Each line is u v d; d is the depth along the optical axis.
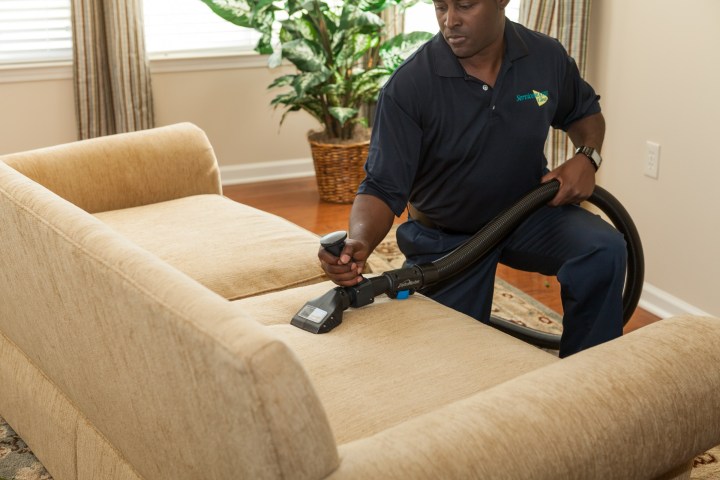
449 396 1.46
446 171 2.07
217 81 4.46
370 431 1.37
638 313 2.96
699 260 2.77
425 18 4.54
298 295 1.93
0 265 1.81
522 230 2.15
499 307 2.98
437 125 1.99
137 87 4.18
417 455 1.09
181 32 4.42
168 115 4.43
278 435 1.03
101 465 1.62
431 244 2.24
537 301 3.05
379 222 1.89
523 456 1.12
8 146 4.19
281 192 4.45
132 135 2.69
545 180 2.07
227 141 4.57
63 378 1.73
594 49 3.08
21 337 1.91
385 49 4.04
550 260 2.12
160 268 1.24
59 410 1.80
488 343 1.66
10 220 1.64
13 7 4.09
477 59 1.96
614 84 3.01
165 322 1.15
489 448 1.11
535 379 1.25
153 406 1.29
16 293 1.77
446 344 1.65
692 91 2.68
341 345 1.65
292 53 3.91
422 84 1.95
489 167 2.05
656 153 2.86
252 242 2.36
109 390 1.46
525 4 3.17
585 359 1.29
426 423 1.15
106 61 4.18
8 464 2.06
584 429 1.17
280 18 4.64
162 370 1.20
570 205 2.15
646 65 2.85
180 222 2.49
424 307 1.83
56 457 1.84
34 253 1.57
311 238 2.43
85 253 1.36
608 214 2.28
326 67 3.99
